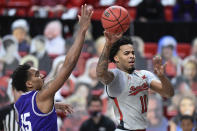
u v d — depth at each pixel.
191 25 17.42
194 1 19.69
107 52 7.21
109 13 7.74
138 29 17.28
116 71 7.71
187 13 19.72
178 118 13.69
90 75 15.49
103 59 7.27
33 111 6.77
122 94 7.69
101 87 14.97
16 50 16.78
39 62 16.17
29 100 6.85
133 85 7.71
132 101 7.72
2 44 16.83
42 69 16.05
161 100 14.18
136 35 17.28
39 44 16.73
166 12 20.09
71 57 6.39
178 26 17.41
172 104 14.71
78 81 15.23
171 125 13.68
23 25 17.22
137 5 18.56
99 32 17.02
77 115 14.09
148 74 8.02
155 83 7.88
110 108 14.33
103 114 13.76
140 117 7.76
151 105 14.03
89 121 13.22
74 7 20.11
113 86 7.66
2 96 14.24
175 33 17.41
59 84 6.50
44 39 16.86
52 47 17.12
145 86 7.85
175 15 19.75
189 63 16.19
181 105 14.38
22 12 19.56
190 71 16.08
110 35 6.96
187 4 19.69
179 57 17.00
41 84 7.36
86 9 6.41
